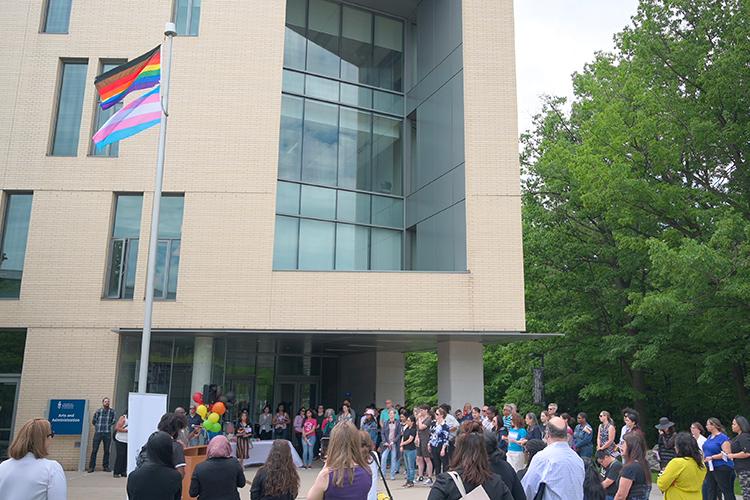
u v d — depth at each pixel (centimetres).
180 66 2055
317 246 2161
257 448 1897
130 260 1969
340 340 2114
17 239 1973
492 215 1962
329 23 2367
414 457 1558
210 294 1914
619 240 2223
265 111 2042
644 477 687
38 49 2064
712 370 2033
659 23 2188
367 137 2345
